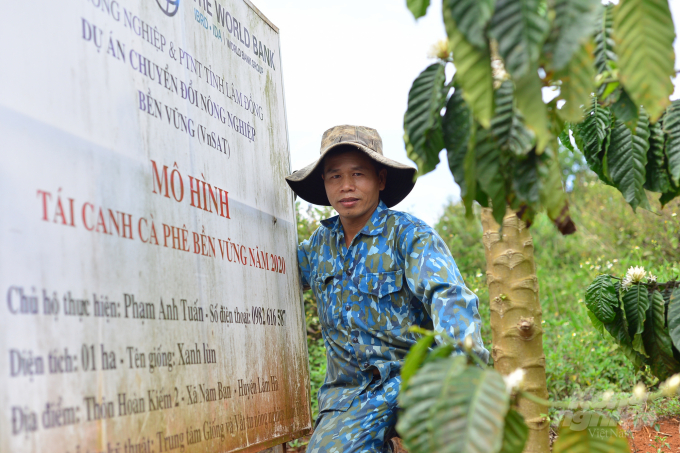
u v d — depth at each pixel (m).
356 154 2.85
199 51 2.44
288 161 3.30
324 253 3.03
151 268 1.93
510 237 2.44
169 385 1.94
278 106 3.26
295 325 3.07
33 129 1.51
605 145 1.83
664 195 1.86
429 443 1.13
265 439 2.59
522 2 1.07
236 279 2.52
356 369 2.79
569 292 6.13
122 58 1.91
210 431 2.15
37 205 1.49
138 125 1.95
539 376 2.38
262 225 2.85
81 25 1.73
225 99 2.63
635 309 2.39
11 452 1.33
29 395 1.40
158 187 2.02
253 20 3.04
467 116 1.47
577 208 8.78
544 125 1.07
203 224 2.30
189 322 2.11
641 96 1.17
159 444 1.85
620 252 6.92
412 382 1.20
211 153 2.44
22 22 1.51
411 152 1.51
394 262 2.75
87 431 1.56
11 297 1.38
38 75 1.55
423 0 1.20
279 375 2.81
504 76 1.43
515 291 2.42
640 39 1.17
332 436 2.61
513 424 1.32
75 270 1.59
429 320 2.82
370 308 2.76
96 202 1.71
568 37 1.08
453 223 7.96
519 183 1.47
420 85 1.49
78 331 1.57
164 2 2.20
